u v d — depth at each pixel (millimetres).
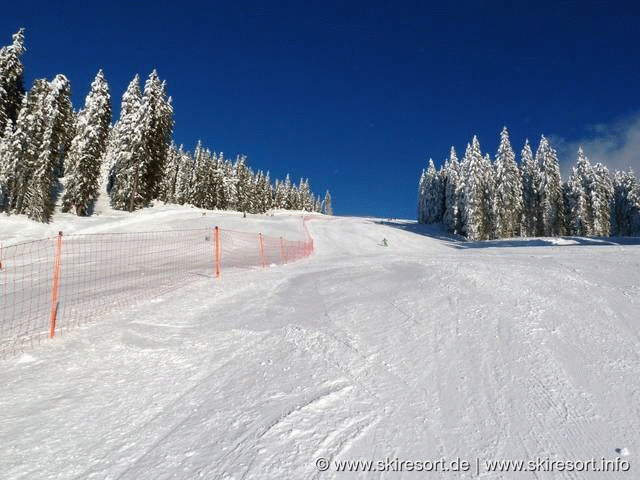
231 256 24359
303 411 4176
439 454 3420
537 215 57000
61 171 53000
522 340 5598
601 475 3123
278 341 6234
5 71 44688
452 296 7738
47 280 14805
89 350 6199
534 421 3842
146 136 46375
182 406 4535
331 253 31188
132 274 15602
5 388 5008
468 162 55188
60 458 3668
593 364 4863
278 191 125125
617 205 65125
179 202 76125
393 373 4941
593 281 8195
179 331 7043
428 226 74688
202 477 3291
